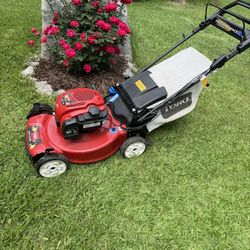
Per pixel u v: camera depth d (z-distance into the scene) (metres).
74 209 1.59
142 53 2.89
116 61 2.48
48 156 1.63
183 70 1.90
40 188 1.65
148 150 1.93
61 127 1.66
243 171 1.89
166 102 1.78
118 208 1.62
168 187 1.75
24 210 1.55
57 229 1.50
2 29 2.88
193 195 1.72
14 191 1.62
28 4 3.45
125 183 1.74
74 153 1.70
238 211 1.68
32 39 2.79
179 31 3.46
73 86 2.27
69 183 1.69
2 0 3.42
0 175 1.69
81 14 2.15
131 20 3.50
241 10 4.79
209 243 1.53
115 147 1.82
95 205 1.62
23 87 2.25
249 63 3.00
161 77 1.88
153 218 1.60
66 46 2.02
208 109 2.32
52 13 2.35
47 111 1.88
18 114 2.05
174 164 1.88
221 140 2.07
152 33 3.29
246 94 2.54
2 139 1.88
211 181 1.81
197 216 1.63
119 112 1.81
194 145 2.01
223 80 2.66
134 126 1.80
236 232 1.58
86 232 1.50
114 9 2.13
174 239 1.53
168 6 4.29
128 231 1.53
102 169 1.78
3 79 2.29
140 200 1.67
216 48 3.25
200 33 3.50
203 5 4.59
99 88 2.28
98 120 1.66
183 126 2.14
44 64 2.44
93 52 2.19
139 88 1.82
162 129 2.09
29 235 1.46
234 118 2.27
